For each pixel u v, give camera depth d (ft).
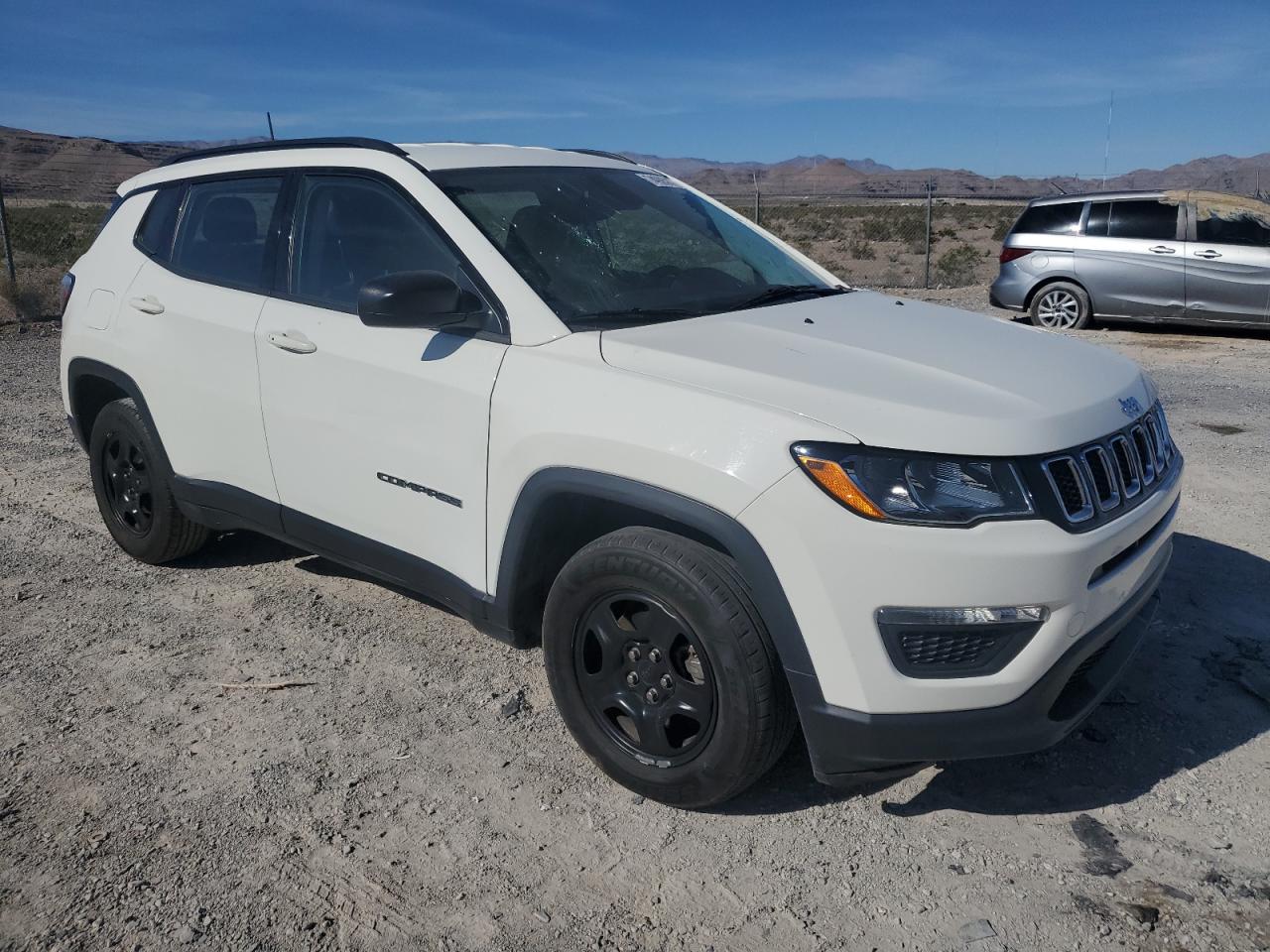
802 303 11.97
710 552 9.08
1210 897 8.54
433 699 11.92
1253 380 29.32
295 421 12.36
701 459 8.81
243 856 9.20
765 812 9.83
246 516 13.60
